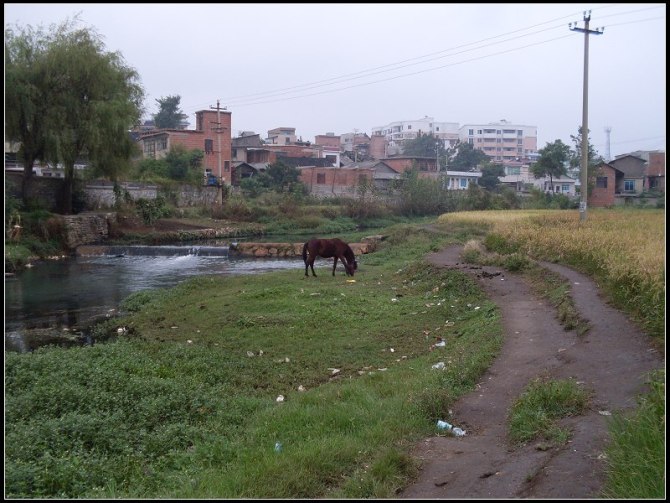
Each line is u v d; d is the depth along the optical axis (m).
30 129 31.67
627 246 16.23
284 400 8.77
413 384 8.32
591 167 50.06
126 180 42.03
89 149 33.28
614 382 7.33
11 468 5.52
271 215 47.47
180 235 37.69
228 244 36.19
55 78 31.75
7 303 18.48
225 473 5.62
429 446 6.19
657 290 9.91
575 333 10.18
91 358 10.28
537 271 16.66
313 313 14.25
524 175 83.56
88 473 5.73
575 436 5.78
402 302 15.67
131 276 24.20
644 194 52.62
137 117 36.19
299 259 30.28
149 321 14.97
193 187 46.88
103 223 35.09
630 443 5.04
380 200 54.44
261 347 12.04
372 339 12.33
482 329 11.67
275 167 57.97
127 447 6.50
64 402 7.70
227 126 58.47
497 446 6.04
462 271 18.11
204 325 14.03
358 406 7.50
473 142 106.31
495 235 24.64
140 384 8.53
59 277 23.91
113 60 34.78
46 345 13.33
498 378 8.52
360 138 104.44
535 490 4.74
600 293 12.66
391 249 29.45
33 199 32.91
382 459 5.56
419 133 93.56
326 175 61.84
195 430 7.06
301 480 5.32
